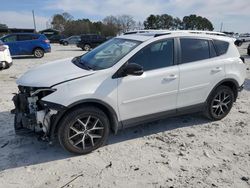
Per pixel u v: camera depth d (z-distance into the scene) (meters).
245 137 4.74
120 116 4.20
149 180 3.48
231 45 5.30
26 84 3.94
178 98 4.70
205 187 3.35
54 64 4.66
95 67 4.20
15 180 3.46
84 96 3.78
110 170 3.69
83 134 3.96
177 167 3.77
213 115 5.30
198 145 4.41
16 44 16.44
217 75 5.02
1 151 4.13
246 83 8.79
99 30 71.69
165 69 4.45
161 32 4.68
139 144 4.43
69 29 74.62
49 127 3.77
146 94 4.31
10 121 5.25
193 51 4.81
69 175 3.57
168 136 4.73
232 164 3.87
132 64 3.95
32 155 4.04
